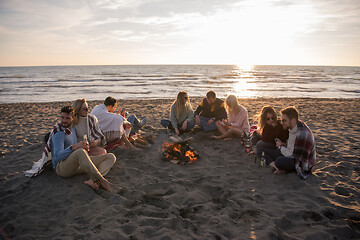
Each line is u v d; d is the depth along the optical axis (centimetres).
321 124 708
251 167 394
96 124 385
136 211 272
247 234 232
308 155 344
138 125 588
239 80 3747
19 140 543
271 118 386
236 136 550
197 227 245
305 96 1822
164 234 233
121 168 389
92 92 2070
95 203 285
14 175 360
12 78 4266
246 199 299
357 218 256
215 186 333
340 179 346
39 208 275
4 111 1016
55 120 796
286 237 229
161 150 475
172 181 347
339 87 2577
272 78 4347
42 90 2233
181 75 5403
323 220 254
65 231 236
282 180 346
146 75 5403
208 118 578
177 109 558
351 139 541
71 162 318
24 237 227
